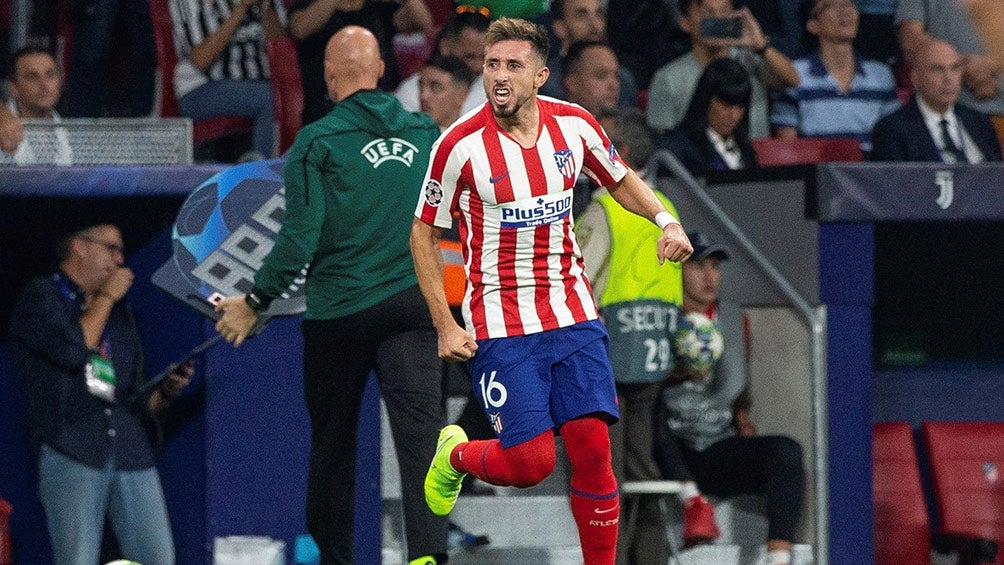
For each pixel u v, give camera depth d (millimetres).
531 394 14859
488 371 15055
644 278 20188
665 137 26234
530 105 14547
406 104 26453
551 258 14922
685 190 24859
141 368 21094
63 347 20047
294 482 20422
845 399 22328
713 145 26203
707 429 22703
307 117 26703
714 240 24266
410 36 30766
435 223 14891
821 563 22047
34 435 20344
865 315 22438
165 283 18938
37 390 20266
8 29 30312
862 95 30688
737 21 28938
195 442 20641
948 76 27484
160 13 27891
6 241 22688
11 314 21219
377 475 20547
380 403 20594
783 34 32031
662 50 31719
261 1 27859
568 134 14719
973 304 28641
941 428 25750
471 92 26438
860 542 22281
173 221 21766
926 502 26906
